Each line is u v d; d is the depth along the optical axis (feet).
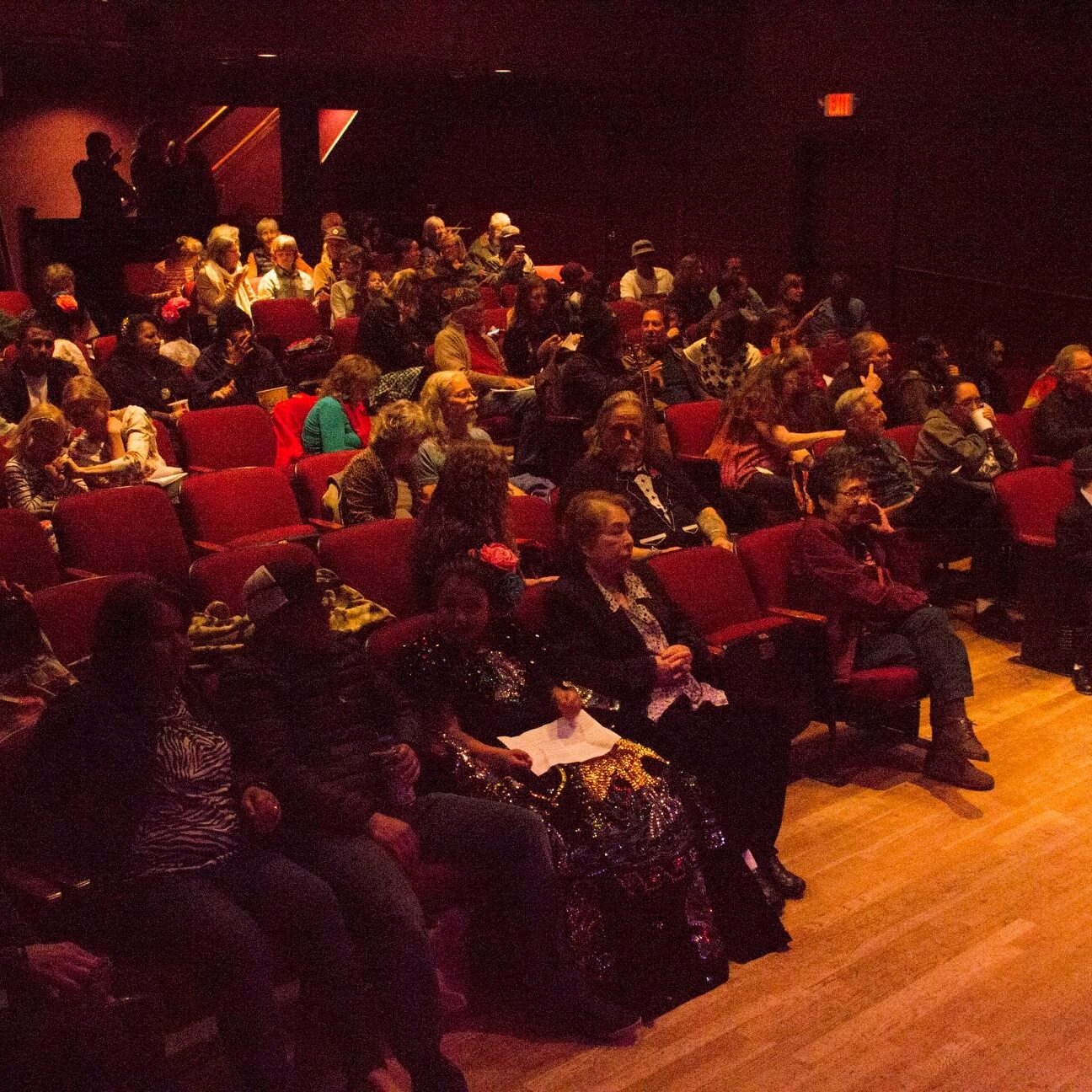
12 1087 8.29
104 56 38.17
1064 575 18.28
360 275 33.96
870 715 15.29
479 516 13.29
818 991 11.28
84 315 25.11
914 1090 10.01
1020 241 34.76
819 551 14.98
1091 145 32.55
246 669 10.24
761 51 41.45
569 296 30.81
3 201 53.26
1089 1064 10.30
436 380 17.53
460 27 39.47
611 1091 10.03
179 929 9.25
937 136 36.60
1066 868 13.32
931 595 21.47
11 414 20.85
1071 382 22.04
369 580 14.56
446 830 10.69
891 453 20.16
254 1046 9.20
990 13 34.58
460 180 52.85
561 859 10.98
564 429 21.54
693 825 11.78
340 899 9.88
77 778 9.41
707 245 44.29
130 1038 8.68
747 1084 10.11
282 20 37.70
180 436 20.22
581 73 40.93
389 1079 9.48
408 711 11.00
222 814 9.87
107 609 9.54
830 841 13.88
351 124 53.83
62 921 9.49
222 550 15.53
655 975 11.10
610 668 12.38
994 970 11.55
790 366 21.09
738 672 13.64
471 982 11.38
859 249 39.83
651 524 16.20
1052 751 16.07
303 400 21.70
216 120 58.75
